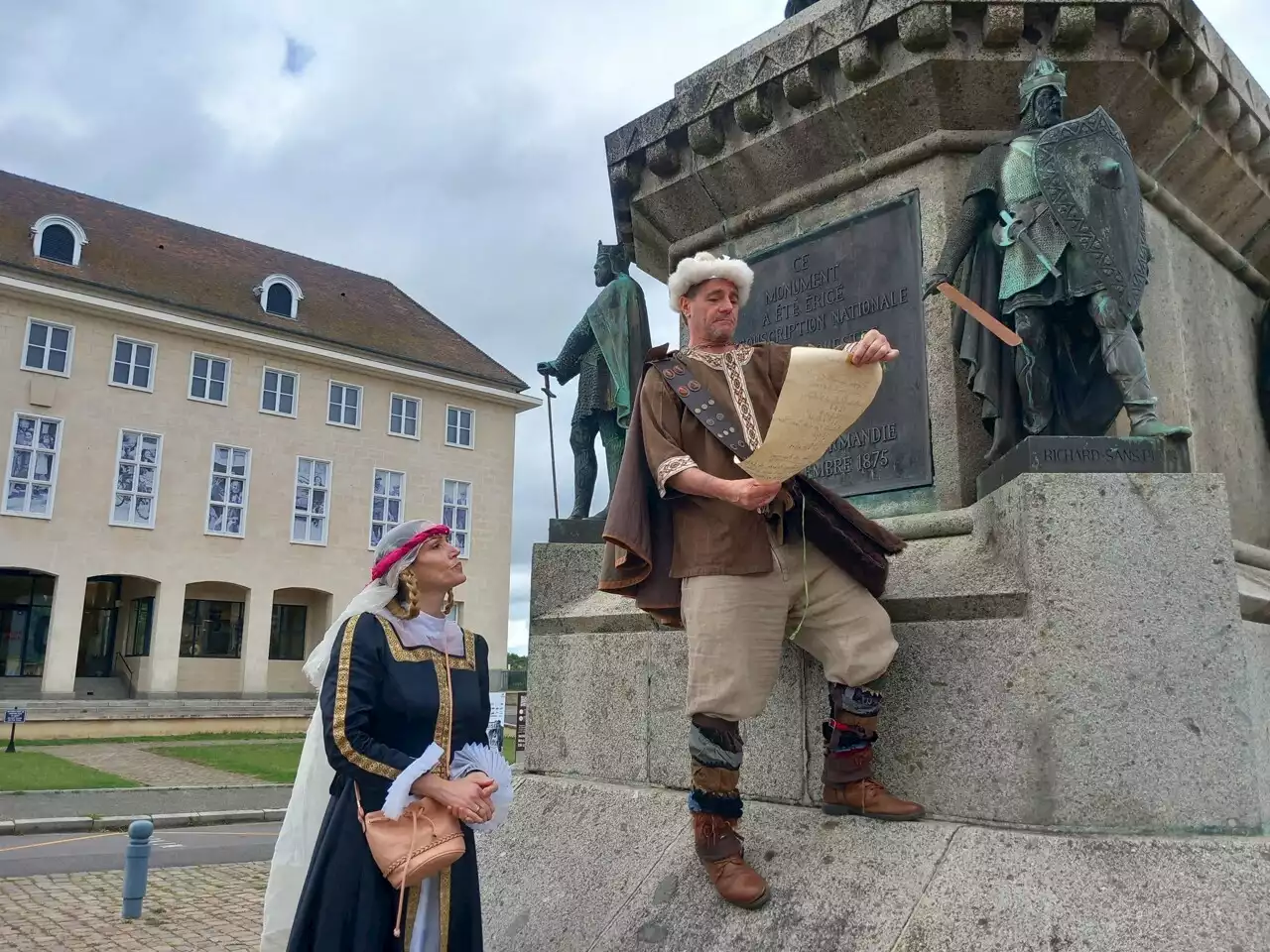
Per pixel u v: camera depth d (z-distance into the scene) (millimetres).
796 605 2809
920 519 3471
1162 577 2719
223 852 10367
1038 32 3695
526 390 38750
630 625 3865
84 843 11141
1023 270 3230
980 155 3463
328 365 34281
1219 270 4660
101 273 31609
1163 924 2316
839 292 4152
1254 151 4309
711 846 2795
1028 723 2670
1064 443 2904
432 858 2441
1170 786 2596
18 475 28453
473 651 2916
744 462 2352
